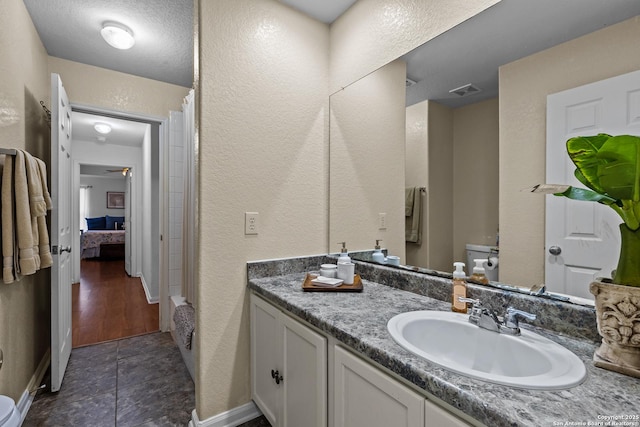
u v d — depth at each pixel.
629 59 0.84
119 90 2.73
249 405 1.64
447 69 1.32
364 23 1.71
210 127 1.51
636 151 0.64
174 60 2.53
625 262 0.71
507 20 1.12
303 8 1.81
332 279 1.47
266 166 1.69
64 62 2.49
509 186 1.11
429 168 1.39
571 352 0.80
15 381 1.67
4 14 1.55
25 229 1.56
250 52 1.63
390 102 1.57
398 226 1.54
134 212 5.18
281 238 1.74
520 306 1.02
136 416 1.71
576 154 0.73
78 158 4.85
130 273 5.30
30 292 1.95
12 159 1.54
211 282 1.53
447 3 1.32
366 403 0.89
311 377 1.14
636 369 0.67
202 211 1.49
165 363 2.30
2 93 1.54
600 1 0.90
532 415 0.55
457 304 1.12
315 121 1.89
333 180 1.91
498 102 1.15
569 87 0.96
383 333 0.93
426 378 0.70
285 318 1.30
